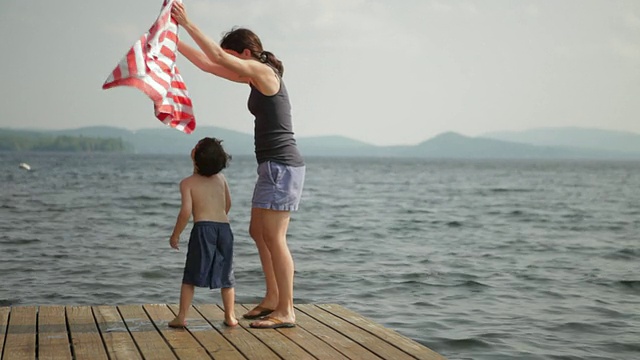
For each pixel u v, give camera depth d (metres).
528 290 10.12
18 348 4.73
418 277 11.06
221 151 5.47
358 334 5.25
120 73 4.76
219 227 5.38
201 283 5.29
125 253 13.18
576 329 7.70
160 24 4.85
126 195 32.84
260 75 5.15
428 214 25.48
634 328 7.78
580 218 24.56
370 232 18.55
